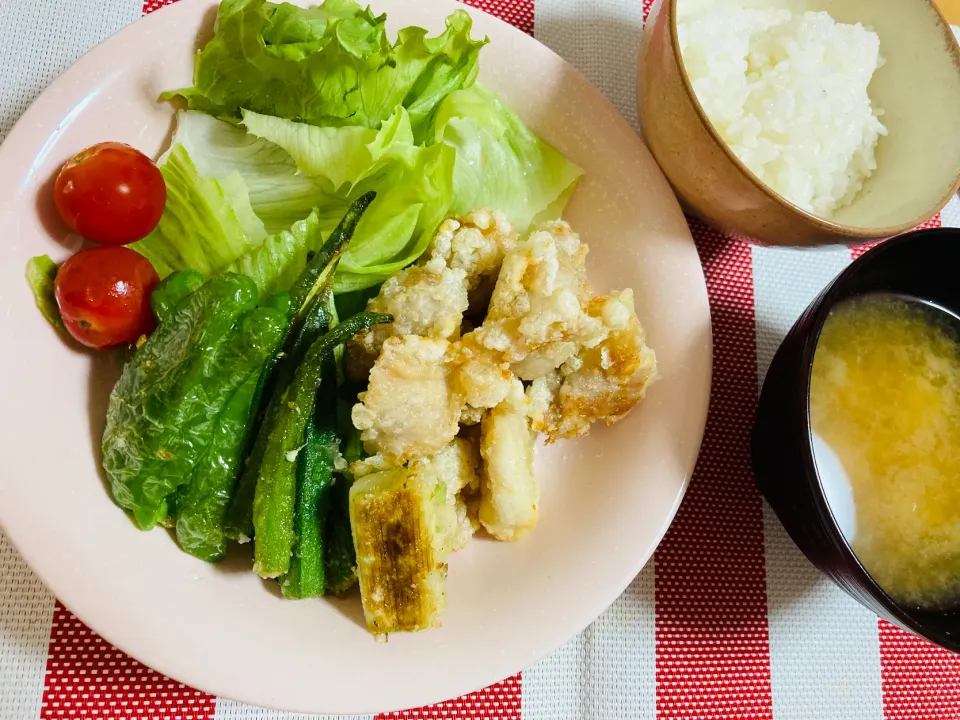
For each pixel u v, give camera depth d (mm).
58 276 239
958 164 268
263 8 250
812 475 253
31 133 243
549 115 296
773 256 334
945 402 291
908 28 293
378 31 256
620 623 293
